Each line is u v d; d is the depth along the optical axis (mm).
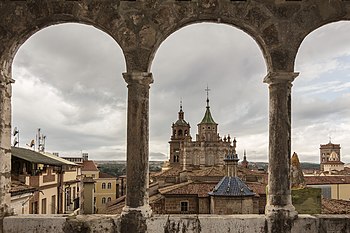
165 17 9773
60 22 10062
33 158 29078
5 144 9727
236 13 9727
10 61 10016
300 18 9719
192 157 87250
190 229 9109
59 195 37344
